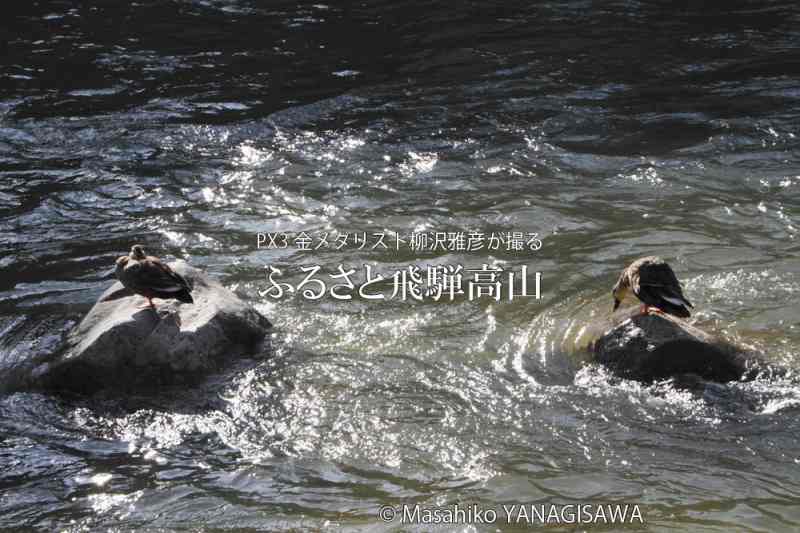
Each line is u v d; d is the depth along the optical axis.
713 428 15.13
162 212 24.25
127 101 31.53
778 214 22.58
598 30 36.84
